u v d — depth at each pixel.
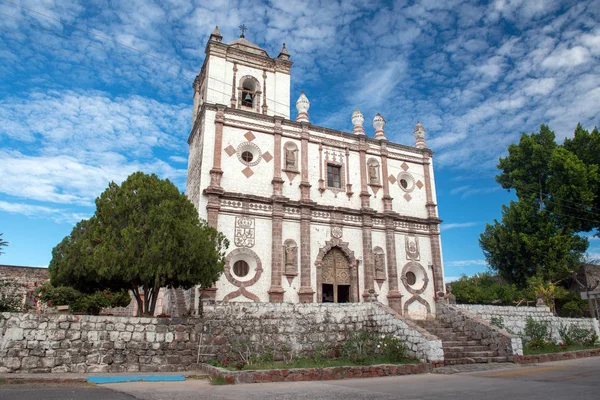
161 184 22.92
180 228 21.03
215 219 28.14
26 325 18.00
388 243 33.28
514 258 44.03
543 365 20.28
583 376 15.67
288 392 13.12
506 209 46.28
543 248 41.53
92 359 18.61
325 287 31.70
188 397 12.12
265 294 28.23
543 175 46.75
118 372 18.70
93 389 13.88
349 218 32.62
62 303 21.39
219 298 26.89
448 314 26.95
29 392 12.97
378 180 34.97
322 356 21.91
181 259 20.77
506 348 21.97
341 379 16.95
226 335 21.31
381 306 23.92
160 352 19.80
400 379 16.52
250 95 34.78
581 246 42.94
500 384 14.14
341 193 33.22
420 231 35.25
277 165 31.48
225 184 29.64
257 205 29.86
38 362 17.81
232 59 34.00
